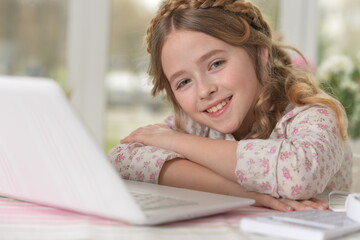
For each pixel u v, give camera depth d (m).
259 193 1.13
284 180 1.10
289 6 3.65
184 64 1.40
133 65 3.74
